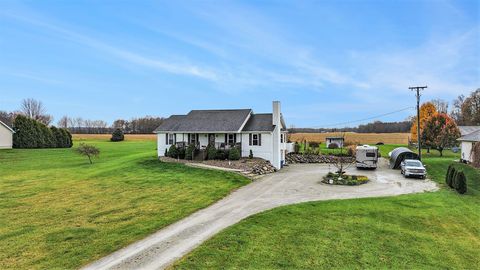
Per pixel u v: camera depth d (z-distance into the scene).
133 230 12.94
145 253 10.62
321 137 83.69
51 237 12.11
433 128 45.59
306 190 22.14
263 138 33.94
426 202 19.06
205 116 37.56
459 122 88.94
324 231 13.34
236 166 29.50
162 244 11.45
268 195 20.19
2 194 19.70
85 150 35.12
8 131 48.72
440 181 26.81
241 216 15.23
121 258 10.23
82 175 26.80
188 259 10.09
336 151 48.53
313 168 34.94
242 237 12.16
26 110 91.50
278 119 34.06
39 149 49.62
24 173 28.06
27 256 10.39
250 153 34.16
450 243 13.01
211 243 11.42
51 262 9.94
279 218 14.87
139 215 15.16
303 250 11.24
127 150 51.66
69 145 57.66
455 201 19.61
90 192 20.25
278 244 11.66
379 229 13.98
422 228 14.66
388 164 38.41
